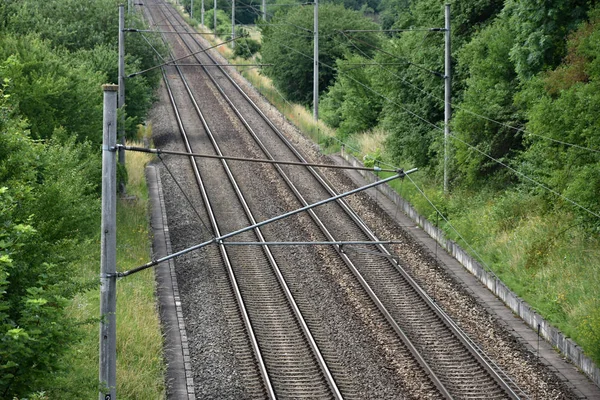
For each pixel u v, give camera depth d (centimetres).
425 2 5575
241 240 4456
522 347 3206
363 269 4034
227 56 11788
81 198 3027
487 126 4681
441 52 5394
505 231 4269
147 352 2931
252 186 5534
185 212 4959
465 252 4191
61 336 1731
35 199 2275
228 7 17662
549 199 4075
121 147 2233
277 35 8894
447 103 4856
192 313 3441
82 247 2825
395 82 5747
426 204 4831
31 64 4294
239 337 3200
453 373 2927
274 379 2838
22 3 6575
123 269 3794
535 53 4247
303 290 3747
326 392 2753
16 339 1505
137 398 2594
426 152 5484
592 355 2928
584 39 3781
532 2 4209
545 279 3672
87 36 6738
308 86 8881
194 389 2742
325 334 3250
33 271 1941
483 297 3753
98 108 4669
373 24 9262
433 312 3512
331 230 4656
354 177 5831
